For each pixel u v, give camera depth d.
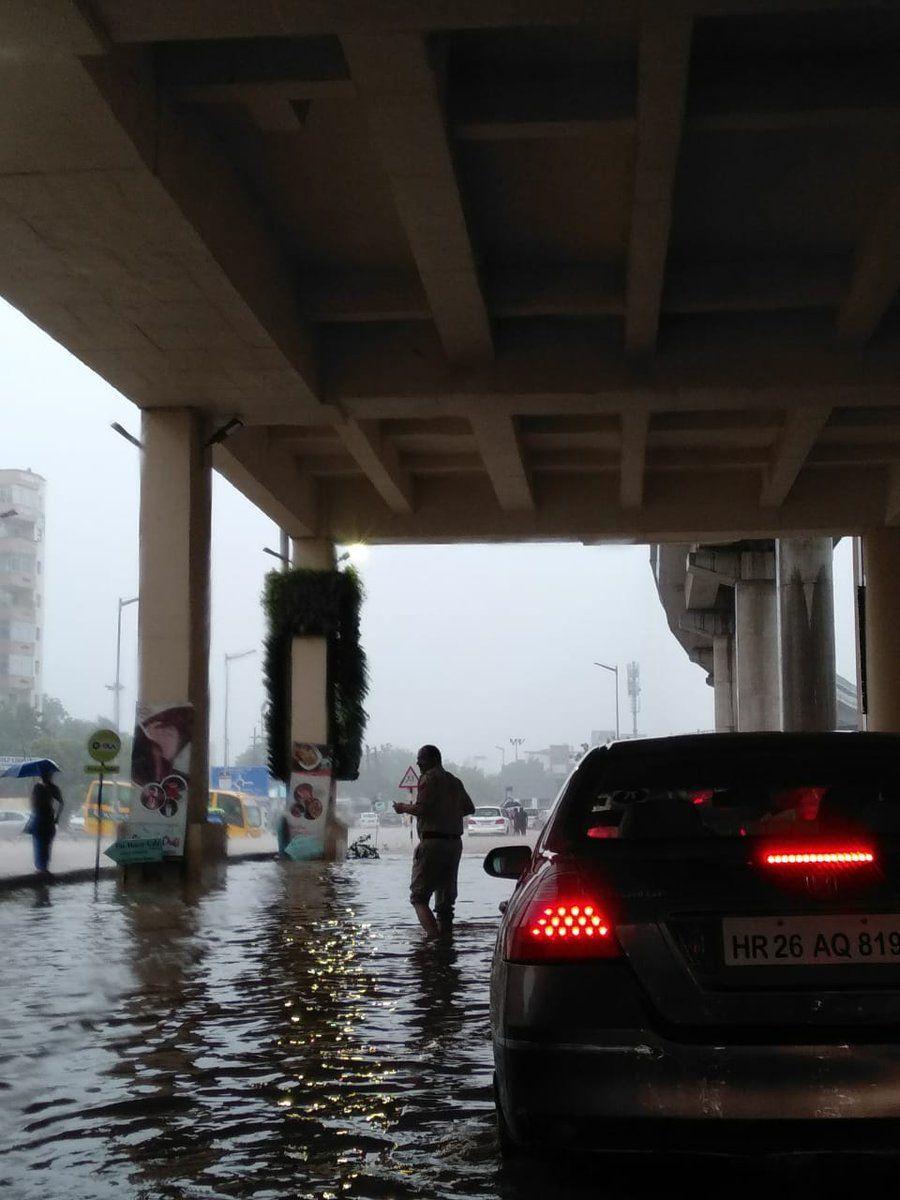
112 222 14.74
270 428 27.98
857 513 30.84
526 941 3.69
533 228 17.33
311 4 10.97
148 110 13.18
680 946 3.58
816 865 3.62
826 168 15.45
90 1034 7.24
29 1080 6.02
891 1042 3.44
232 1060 6.46
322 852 30.52
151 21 11.21
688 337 20.77
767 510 31.05
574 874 3.77
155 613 22.00
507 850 5.86
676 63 11.99
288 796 30.81
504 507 31.33
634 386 20.83
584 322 21.03
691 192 16.14
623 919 3.62
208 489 23.05
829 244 17.94
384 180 16.38
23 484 144.25
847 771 4.67
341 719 31.12
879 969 3.52
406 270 19.28
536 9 10.99
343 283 19.42
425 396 21.28
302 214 17.53
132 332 18.38
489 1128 5.05
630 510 31.30
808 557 37.72
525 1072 3.59
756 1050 3.45
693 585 54.34
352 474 31.12
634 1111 3.47
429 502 31.84
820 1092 3.41
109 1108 5.46
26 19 10.99
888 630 30.66
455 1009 8.02
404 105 12.68
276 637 31.19
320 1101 5.55
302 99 13.88
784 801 4.86
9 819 56.22
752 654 47.62
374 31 11.34
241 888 20.39
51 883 22.09
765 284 18.44
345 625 31.33
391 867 27.80
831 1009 3.49
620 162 15.40
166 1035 7.19
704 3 10.85
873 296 18.31
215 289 16.58
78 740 124.19
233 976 9.65
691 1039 3.50
